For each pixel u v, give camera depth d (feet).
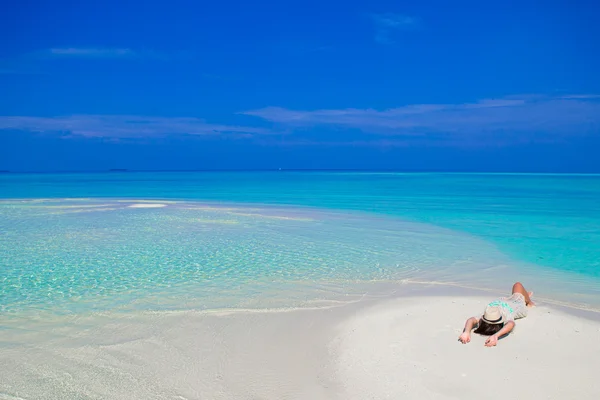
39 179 238.27
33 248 39.83
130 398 15.20
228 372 16.99
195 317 22.77
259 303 25.04
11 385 16.01
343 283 29.19
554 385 15.25
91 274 31.19
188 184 170.81
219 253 38.17
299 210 71.15
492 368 16.47
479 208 73.61
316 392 15.48
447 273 31.73
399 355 17.72
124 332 20.85
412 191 121.60
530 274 31.27
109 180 219.61
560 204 80.59
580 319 21.27
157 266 33.55
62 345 19.40
